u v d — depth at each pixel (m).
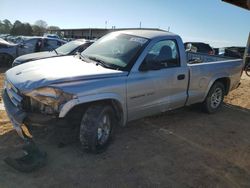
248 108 8.04
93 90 4.00
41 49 14.58
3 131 4.77
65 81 3.86
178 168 4.16
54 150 4.27
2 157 3.93
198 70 5.99
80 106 4.04
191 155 4.61
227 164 4.45
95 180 3.63
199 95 6.23
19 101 3.86
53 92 3.72
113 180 3.67
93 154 4.26
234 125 6.31
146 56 4.80
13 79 4.12
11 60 13.70
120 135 5.12
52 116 3.74
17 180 3.47
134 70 4.61
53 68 4.29
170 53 5.34
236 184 3.90
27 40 14.48
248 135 5.79
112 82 4.26
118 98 4.36
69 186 3.46
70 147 4.40
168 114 6.66
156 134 5.33
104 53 5.02
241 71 7.58
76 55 5.43
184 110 7.10
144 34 5.20
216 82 6.72
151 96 4.97
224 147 5.07
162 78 5.10
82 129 4.08
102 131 4.30
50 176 3.62
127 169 3.97
